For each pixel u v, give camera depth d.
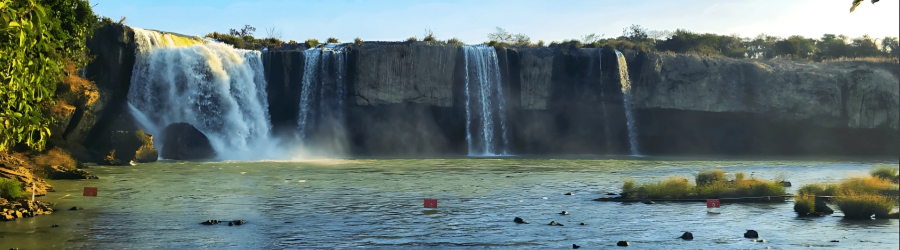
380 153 68.19
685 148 74.50
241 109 62.31
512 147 72.12
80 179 32.97
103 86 54.12
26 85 13.47
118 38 54.19
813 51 105.94
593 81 71.56
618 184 32.62
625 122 71.88
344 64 67.12
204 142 54.56
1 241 16.41
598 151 72.38
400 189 29.64
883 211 20.38
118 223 19.45
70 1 37.16
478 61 70.94
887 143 76.25
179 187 29.67
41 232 17.70
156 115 56.16
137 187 29.42
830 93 72.94
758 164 51.34
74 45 43.19
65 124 42.88
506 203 24.58
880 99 74.38
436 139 70.75
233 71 61.91
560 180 35.03
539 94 71.25
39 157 36.31
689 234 17.38
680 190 25.64
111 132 46.75
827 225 19.17
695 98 72.56
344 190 29.06
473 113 71.19
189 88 58.12
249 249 16.06
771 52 102.88
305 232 18.33
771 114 73.19
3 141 13.48
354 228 18.98
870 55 105.81
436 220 20.45
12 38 12.40
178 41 60.75
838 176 38.94
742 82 73.38
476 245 16.59
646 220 20.34
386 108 68.50
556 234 18.05
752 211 22.09
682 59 72.81
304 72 65.94
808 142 75.88
